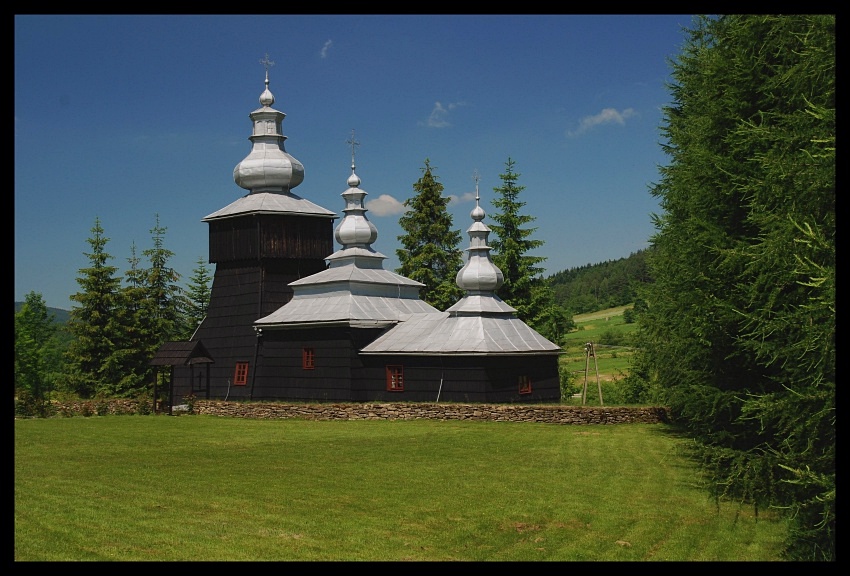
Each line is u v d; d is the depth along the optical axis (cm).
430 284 7556
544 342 4397
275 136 5416
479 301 4375
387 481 2577
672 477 2692
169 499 2277
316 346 4628
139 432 3731
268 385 4844
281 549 1864
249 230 5138
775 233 2012
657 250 3722
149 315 7225
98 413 4625
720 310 2431
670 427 3709
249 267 5175
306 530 2017
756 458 2275
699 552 1966
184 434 3669
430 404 3953
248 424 4028
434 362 4247
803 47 2184
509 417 3844
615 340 9931
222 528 2002
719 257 2445
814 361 1916
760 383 2369
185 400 4694
